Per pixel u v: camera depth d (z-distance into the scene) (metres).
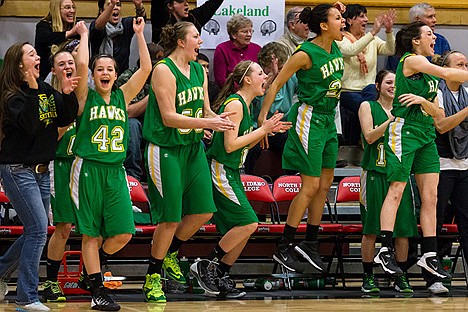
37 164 7.74
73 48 9.43
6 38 12.66
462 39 13.61
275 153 11.77
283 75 9.55
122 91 8.27
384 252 9.48
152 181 8.59
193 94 8.62
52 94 7.80
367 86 12.16
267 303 8.53
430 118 9.51
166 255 9.33
